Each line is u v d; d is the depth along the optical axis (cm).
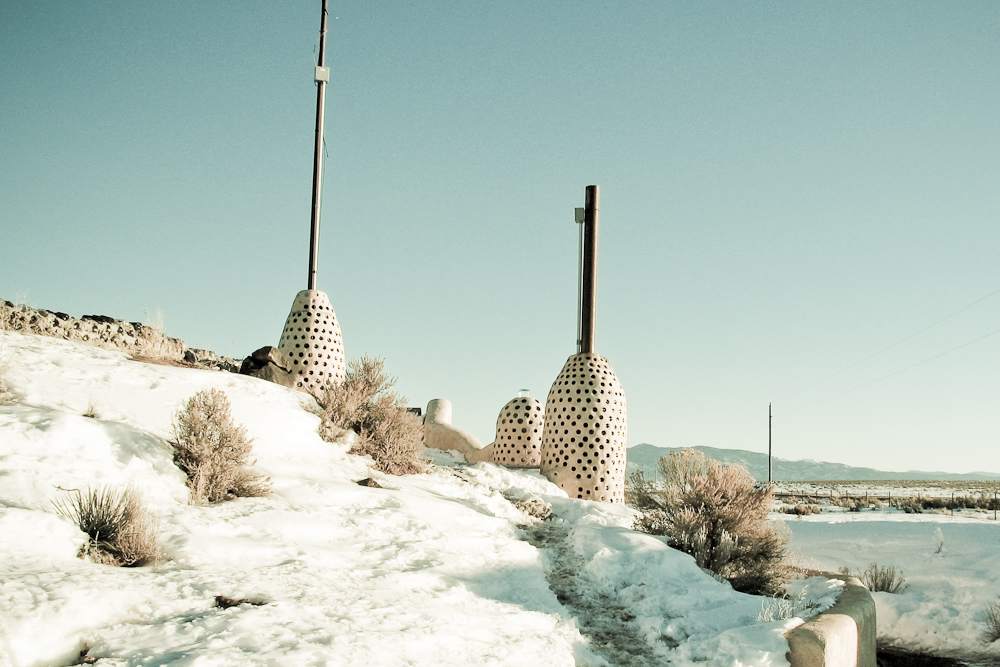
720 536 1248
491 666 643
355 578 763
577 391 1752
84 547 639
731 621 898
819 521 3250
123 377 1063
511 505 1355
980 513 3972
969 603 1462
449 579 851
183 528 744
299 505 930
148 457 850
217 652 496
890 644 1363
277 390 1302
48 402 894
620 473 1739
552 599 953
